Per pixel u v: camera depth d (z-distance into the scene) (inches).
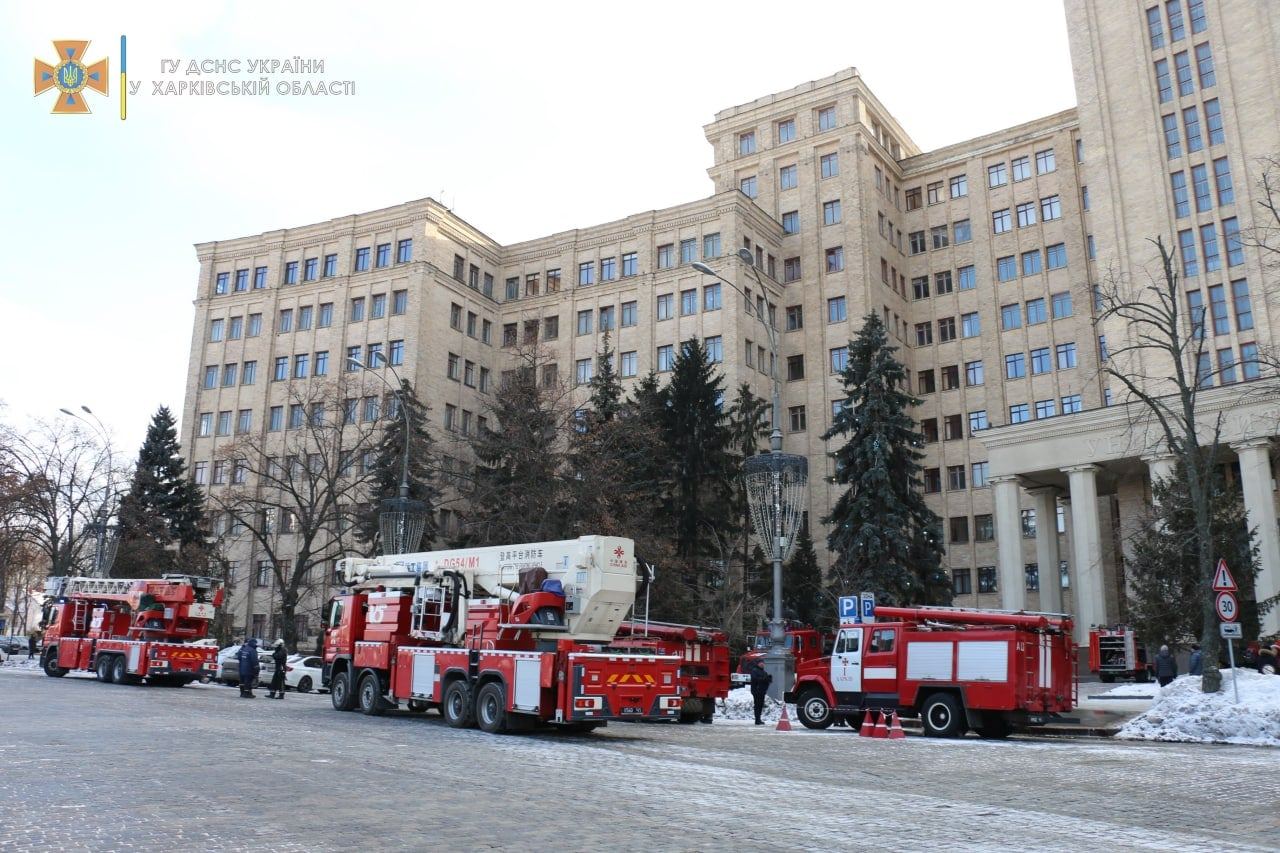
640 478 1930.4
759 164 2962.6
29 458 2116.1
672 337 2647.6
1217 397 1620.3
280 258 2982.3
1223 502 1341.0
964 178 2940.5
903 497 1791.3
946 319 2883.9
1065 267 2677.2
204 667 1342.3
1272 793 471.2
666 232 2748.5
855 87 2819.9
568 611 772.0
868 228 2755.9
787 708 1080.8
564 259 2920.8
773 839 329.7
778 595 1117.7
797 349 2758.4
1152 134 2108.8
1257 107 1975.9
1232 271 1951.3
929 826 365.7
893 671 865.5
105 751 540.7
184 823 332.2
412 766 510.3
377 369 2696.9
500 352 2955.2
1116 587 2187.5
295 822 338.6
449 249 2849.4
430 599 870.4
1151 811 415.8
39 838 301.4
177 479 2657.5
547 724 805.2
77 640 1429.6
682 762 572.4
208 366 3011.8
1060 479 1936.5
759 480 1123.9
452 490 2573.8
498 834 325.7
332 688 974.4
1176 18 2123.5
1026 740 812.0
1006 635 807.1
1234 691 824.3
